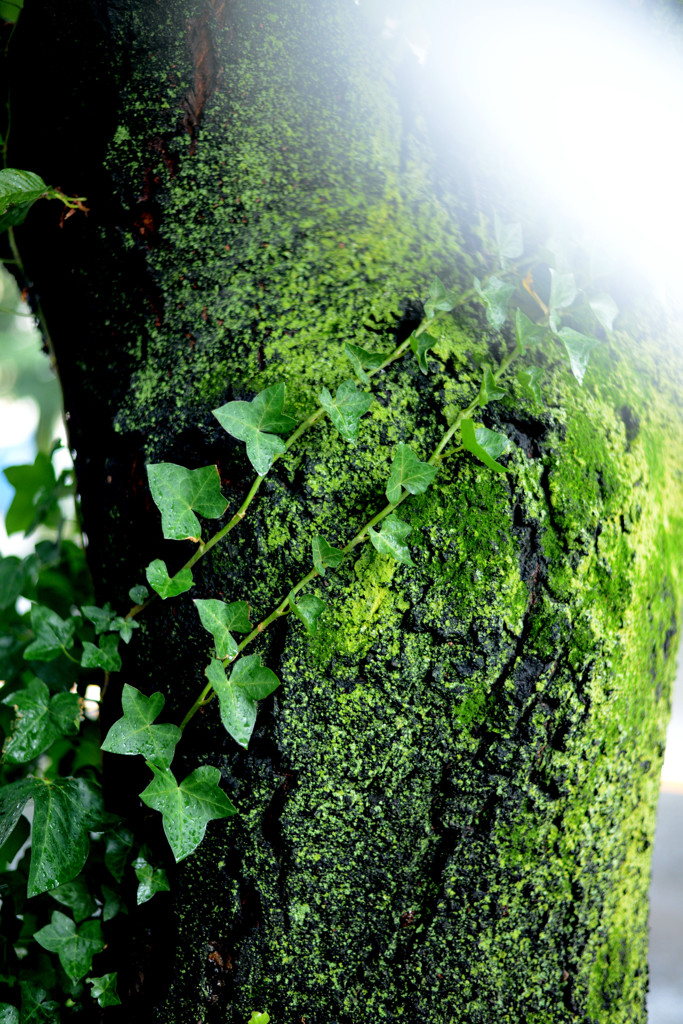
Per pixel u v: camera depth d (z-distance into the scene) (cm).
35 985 108
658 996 170
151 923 104
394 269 106
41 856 103
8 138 113
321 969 102
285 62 108
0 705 118
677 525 111
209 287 105
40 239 112
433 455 102
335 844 101
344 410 100
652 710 108
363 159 109
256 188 107
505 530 102
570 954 105
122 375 106
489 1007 103
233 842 101
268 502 101
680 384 115
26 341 570
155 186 107
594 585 103
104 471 107
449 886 102
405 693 101
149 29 107
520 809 102
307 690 101
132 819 106
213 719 102
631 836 107
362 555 101
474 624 101
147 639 105
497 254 110
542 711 102
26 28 108
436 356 104
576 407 105
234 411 99
